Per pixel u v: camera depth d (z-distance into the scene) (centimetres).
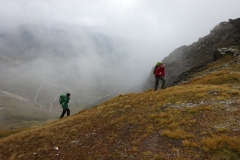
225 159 890
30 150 1416
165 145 1098
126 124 1489
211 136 1082
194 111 1436
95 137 1395
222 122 1212
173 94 1944
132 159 1027
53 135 1614
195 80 3072
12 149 1504
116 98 2652
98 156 1128
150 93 2275
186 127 1248
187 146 1034
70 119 2083
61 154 1259
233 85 2059
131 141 1222
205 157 928
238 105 1396
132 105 1956
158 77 2516
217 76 2669
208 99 1627
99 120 1734
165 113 1500
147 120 1471
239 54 4975
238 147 923
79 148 1287
